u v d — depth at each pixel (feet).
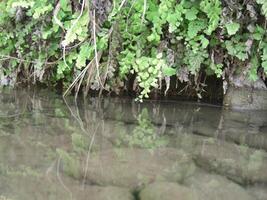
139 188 6.33
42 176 6.67
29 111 11.28
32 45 13.37
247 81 12.53
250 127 10.52
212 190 6.40
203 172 7.17
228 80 12.68
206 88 13.58
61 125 9.96
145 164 7.45
